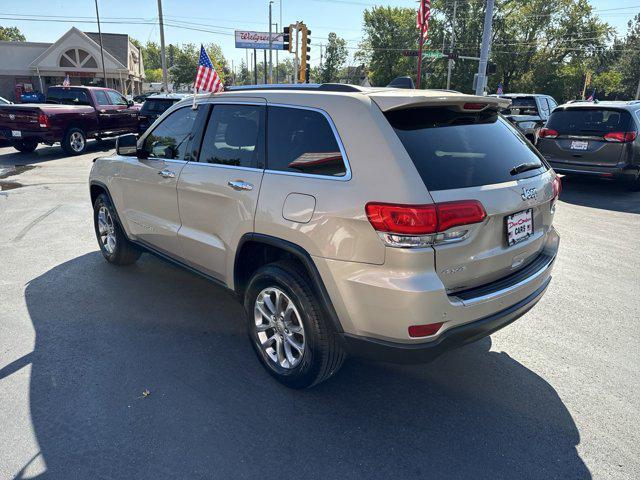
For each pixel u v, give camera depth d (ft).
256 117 10.32
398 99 8.41
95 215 16.97
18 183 31.14
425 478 7.87
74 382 10.16
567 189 31.91
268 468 8.00
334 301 8.54
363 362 11.27
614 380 10.63
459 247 7.99
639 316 13.69
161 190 12.80
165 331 12.41
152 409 9.37
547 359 11.46
